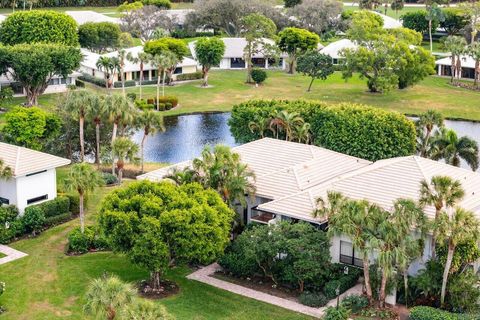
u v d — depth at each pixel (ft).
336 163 210.38
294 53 463.01
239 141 270.05
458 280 152.15
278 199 180.14
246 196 192.34
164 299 157.17
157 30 495.00
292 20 574.56
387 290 153.69
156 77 428.15
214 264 176.86
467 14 562.66
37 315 149.69
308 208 173.78
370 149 239.09
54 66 351.87
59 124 252.42
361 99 388.78
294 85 430.20
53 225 199.93
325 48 477.77
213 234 156.97
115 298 120.88
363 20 402.11
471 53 430.20
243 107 271.49
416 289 155.94
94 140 260.01
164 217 151.94
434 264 155.33
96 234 184.85
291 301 157.79
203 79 431.84
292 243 159.22
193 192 167.32
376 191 178.09
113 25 490.49
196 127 335.67
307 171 199.82
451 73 456.45
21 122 242.99
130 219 153.99
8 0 635.66
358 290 161.68
